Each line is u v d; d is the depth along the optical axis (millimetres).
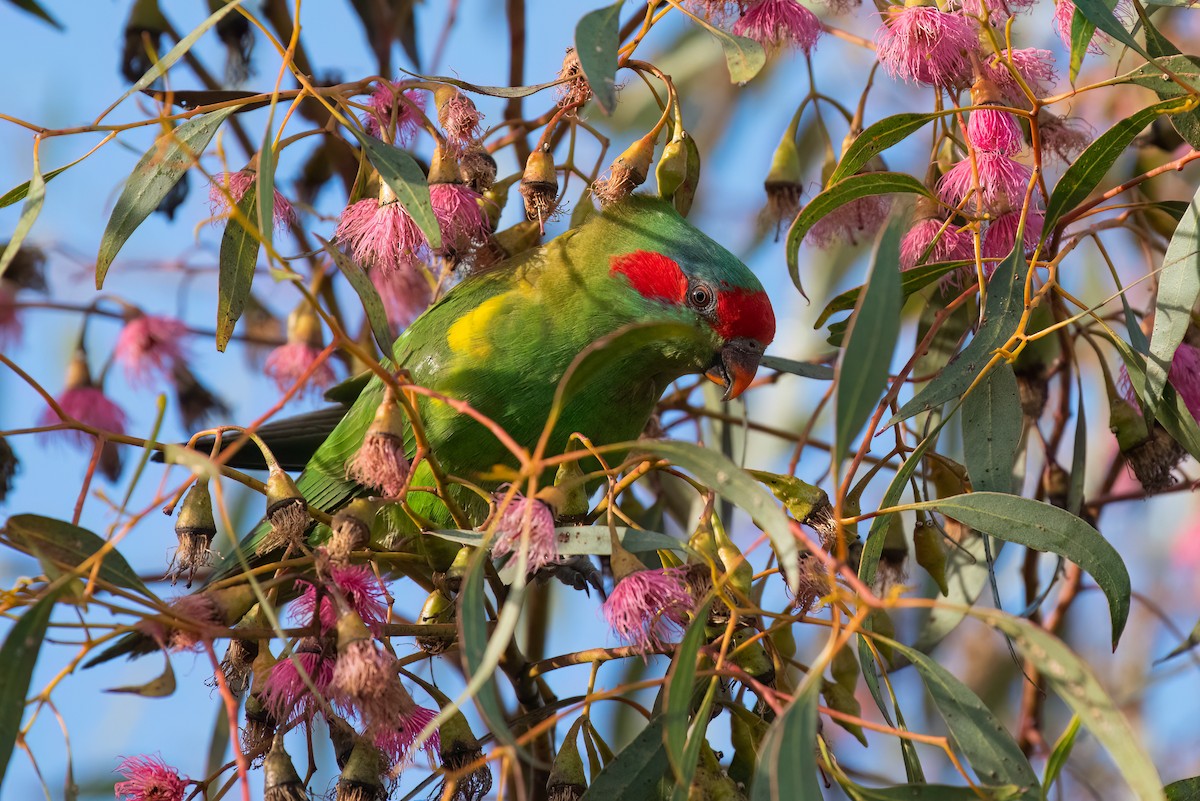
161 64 5520
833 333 6719
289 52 5160
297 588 6184
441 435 7742
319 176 8828
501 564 7684
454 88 6016
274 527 5270
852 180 5730
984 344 5730
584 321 7910
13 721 4367
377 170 5492
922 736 4305
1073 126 6801
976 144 6156
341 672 4559
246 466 9367
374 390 8367
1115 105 10219
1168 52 6172
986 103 6105
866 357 4066
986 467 5945
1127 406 6637
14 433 4934
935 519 6582
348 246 7445
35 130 5430
